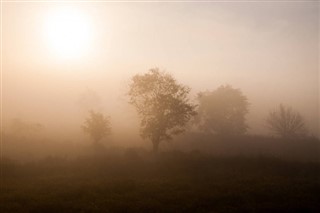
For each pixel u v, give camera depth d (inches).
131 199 917.8
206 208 848.3
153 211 821.9
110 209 830.5
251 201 908.0
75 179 1151.0
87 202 883.4
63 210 825.5
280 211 826.2
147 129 1718.8
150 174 1250.0
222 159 1503.4
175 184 1088.2
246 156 1649.9
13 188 1020.5
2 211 807.7
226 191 1007.6
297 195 960.3
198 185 1079.6
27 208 832.3
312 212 821.9
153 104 1708.9
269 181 1140.5
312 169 1368.1
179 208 844.0
